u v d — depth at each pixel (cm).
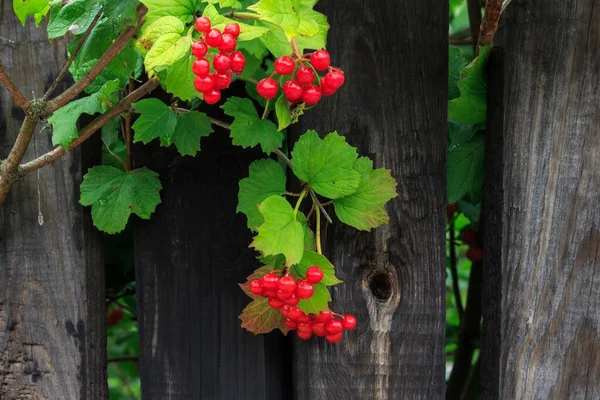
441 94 103
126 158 108
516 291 104
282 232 97
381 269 103
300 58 95
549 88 102
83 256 105
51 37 99
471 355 126
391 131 103
